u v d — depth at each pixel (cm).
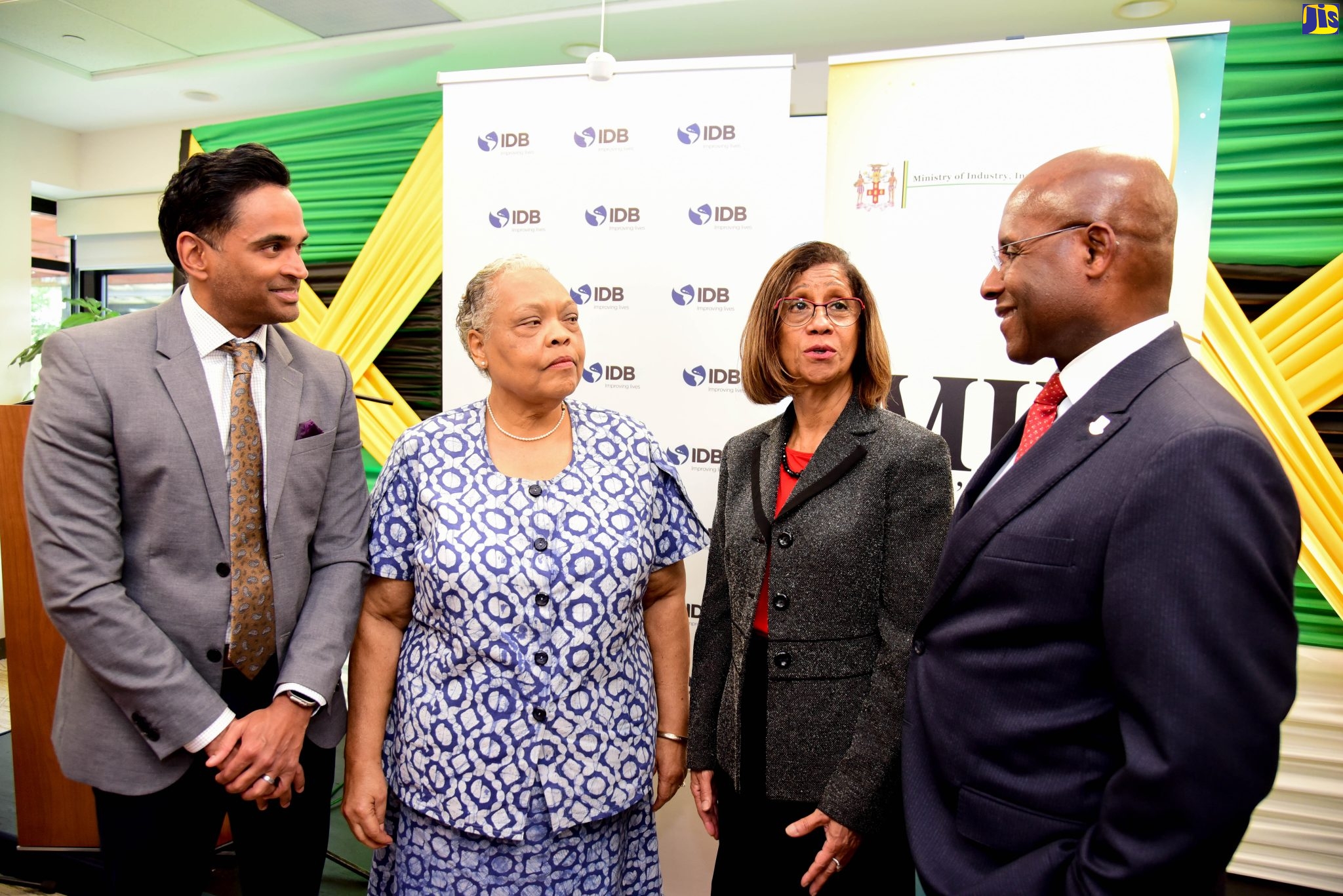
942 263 207
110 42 332
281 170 129
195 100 396
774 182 208
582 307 221
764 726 134
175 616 125
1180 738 71
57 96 391
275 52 339
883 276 212
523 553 122
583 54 338
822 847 129
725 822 141
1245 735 70
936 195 206
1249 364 260
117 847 127
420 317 358
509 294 126
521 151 223
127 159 441
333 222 370
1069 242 88
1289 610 74
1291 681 73
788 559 130
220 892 220
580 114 218
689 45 328
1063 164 91
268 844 139
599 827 127
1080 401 89
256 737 122
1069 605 83
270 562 133
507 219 225
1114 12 285
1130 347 88
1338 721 251
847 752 123
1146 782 72
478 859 121
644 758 131
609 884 128
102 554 120
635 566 127
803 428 143
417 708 123
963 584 95
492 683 120
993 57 201
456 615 121
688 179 212
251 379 134
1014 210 94
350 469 147
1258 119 258
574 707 122
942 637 98
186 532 126
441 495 125
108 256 467
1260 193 259
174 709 120
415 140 354
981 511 93
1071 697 84
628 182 216
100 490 121
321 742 140
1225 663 71
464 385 233
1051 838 85
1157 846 72
